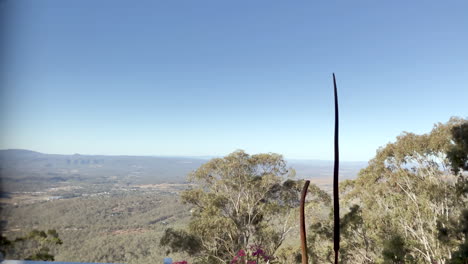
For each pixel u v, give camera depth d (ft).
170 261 9.56
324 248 29.45
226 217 27.17
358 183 30.71
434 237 20.39
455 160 10.17
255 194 30.66
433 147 20.39
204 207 30.22
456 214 15.96
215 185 31.42
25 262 7.50
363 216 28.25
